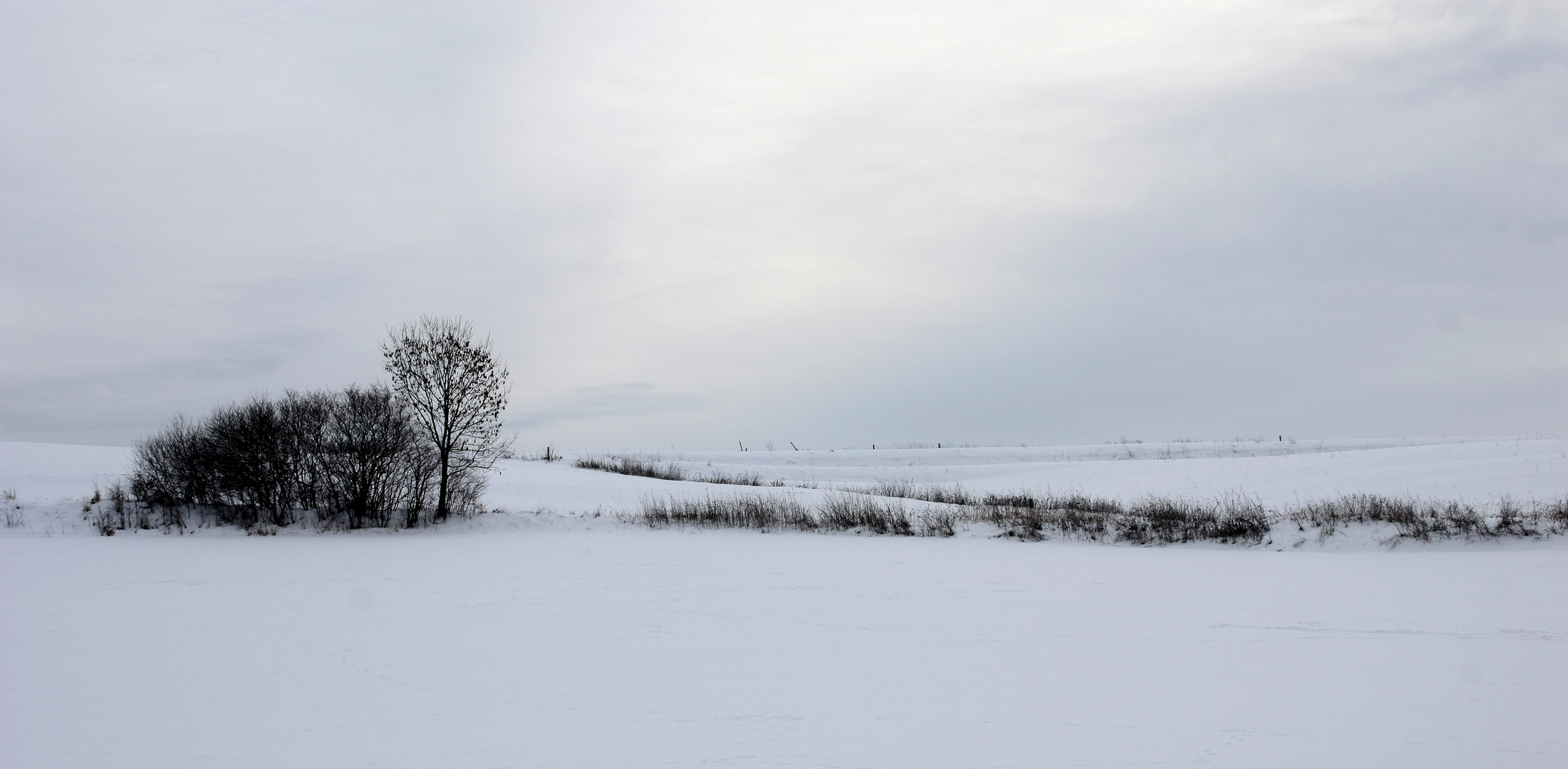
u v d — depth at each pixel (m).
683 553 19.22
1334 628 11.17
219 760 6.56
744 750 6.69
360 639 10.54
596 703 7.93
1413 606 12.70
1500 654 9.70
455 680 8.70
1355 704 7.88
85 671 9.09
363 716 7.58
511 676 8.84
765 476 54.94
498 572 16.22
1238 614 12.20
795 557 18.72
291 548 20.08
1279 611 12.41
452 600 13.30
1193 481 38.88
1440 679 8.69
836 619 11.83
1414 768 6.39
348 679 8.77
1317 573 16.27
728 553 19.42
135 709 7.79
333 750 6.75
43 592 13.91
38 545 19.77
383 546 20.42
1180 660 9.49
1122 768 6.35
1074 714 7.60
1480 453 35.38
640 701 7.97
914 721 7.40
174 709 7.80
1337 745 6.85
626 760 6.48
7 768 6.41
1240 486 36.00
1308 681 8.67
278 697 8.14
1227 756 6.59
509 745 6.84
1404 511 22.22
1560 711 7.68
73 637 10.69
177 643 10.34
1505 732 7.13
